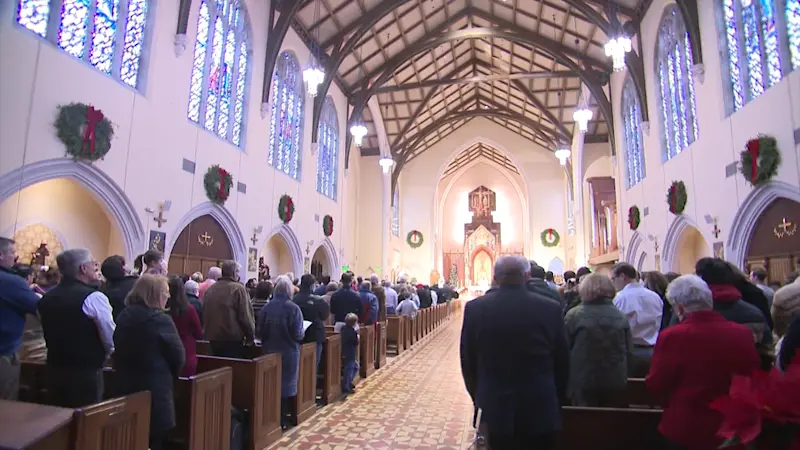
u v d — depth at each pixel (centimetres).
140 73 893
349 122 1988
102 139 763
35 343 470
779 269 804
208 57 1101
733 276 310
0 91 626
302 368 542
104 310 311
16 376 315
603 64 1642
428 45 1789
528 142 2794
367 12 1543
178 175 977
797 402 132
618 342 345
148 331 303
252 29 1255
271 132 1405
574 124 2219
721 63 938
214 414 381
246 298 480
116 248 926
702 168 1018
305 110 1591
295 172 1552
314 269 1866
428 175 2864
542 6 1505
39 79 679
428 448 453
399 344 1024
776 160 763
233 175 1173
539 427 247
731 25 923
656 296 415
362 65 1836
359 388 704
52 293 312
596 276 366
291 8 1332
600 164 2141
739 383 148
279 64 1445
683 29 1116
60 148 711
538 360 255
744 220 877
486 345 262
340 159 1970
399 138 2433
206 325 473
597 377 341
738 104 905
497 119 2808
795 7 748
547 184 2761
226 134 1177
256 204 1280
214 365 451
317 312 591
